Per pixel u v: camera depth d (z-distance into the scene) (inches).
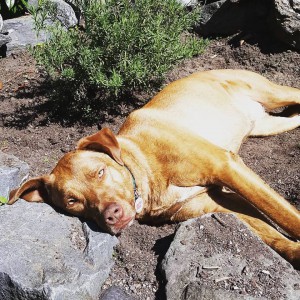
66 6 64.9
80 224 38.3
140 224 40.8
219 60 61.2
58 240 36.4
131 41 49.7
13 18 68.7
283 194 42.5
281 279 32.5
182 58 52.8
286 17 56.8
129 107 54.6
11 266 33.4
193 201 40.2
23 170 45.6
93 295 34.0
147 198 40.2
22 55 66.5
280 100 49.5
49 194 39.2
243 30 62.4
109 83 48.9
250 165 46.5
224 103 46.5
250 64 59.6
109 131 38.9
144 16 51.5
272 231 37.3
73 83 51.6
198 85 46.6
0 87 60.7
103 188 37.4
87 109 52.6
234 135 45.9
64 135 52.4
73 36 52.4
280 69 58.1
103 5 51.4
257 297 31.5
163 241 37.9
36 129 53.8
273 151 48.2
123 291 34.9
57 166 39.1
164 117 42.6
